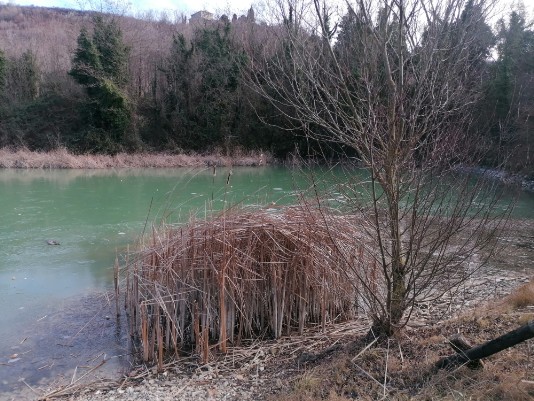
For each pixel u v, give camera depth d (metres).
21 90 43.19
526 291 6.62
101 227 15.29
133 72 44.81
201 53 43.38
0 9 77.25
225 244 6.24
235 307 6.63
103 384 5.74
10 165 33.34
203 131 41.81
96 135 38.69
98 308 8.33
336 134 5.10
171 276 6.38
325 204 6.67
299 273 6.63
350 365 5.00
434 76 4.61
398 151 4.85
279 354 6.08
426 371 4.61
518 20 18.38
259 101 39.84
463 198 5.05
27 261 11.41
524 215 15.47
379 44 4.68
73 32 50.66
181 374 5.79
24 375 6.05
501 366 4.47
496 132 10.15
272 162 38.03
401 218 5.10
